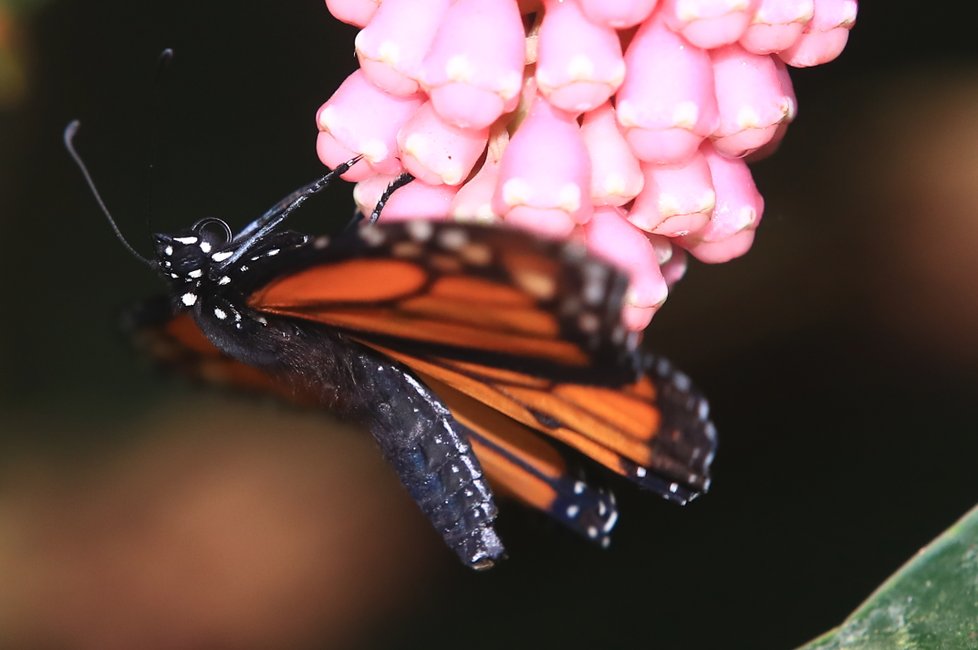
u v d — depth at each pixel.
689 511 0.59
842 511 0.58
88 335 0.65
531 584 0.61
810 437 0.58
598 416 0.50
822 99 0.61
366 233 0.49
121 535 0.67
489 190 0.49
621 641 0.58
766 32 0.49
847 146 0.61
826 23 0.50
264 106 0.64
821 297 0.60
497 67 0.49
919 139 0.60
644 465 0.50
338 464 0.69
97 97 0.63
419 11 0.49
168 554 0.67
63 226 0.64
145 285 0.64
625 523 0.60
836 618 0.57
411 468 0.51
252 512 0.70
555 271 0.48
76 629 0.66
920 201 0.60
